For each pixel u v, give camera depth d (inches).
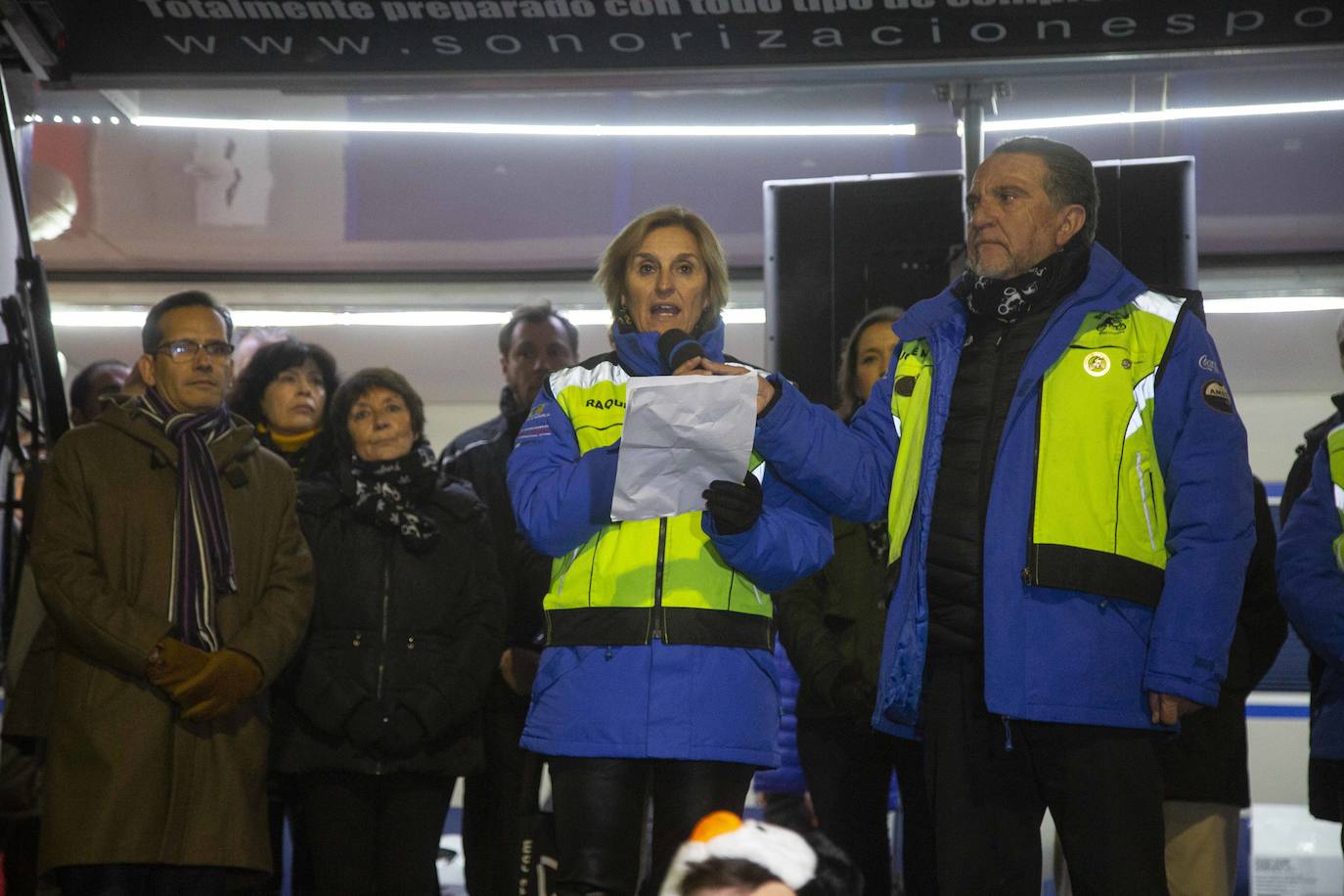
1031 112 219.5
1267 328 301.4
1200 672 109.9
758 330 314.2
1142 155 237.3
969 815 114.3
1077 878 112.0
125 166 245.8
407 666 167.0
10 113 187.5
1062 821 112.8
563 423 127.4
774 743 122.2
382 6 183.8
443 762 167.5
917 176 221.6
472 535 175.9
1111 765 111.5
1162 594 113.2
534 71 185.5
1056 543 112.7
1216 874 176.9
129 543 154.5
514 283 297.6
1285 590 156.2
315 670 164.6
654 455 109.6
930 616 117.5
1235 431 115.1
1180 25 177.6
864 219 222.5
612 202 261.9
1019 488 115.0
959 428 120.2
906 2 179.8
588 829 117.3
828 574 174.1
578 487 119.6
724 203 263.7
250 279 299.4
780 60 183.2
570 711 118.9
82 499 155.3
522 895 176.9
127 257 291.1
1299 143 229.9
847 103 216.7
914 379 126.2
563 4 182.5
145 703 149.8
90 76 188.2
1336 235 267.1
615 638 118.7
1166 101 213.5
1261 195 251.0
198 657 149.6
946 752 115.6
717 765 118.3
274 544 162.1
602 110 221.1
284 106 217.9
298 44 185.9
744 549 116.2
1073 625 112.0
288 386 196.5
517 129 229.0
